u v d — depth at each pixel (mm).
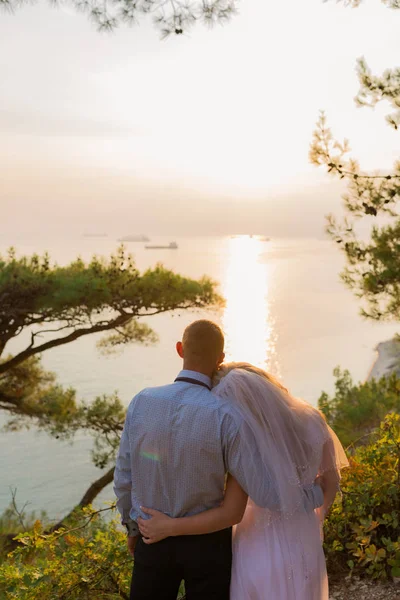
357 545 3227
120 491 2158
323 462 2180
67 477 33906
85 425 11445
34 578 3068
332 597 3100
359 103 5535
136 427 2100
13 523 6895
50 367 71750
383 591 3061
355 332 91500
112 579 3143
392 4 4703
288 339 84625
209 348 2148
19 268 9711
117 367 72812
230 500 2055
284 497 1991
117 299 10109
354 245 5992
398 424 3926
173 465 2035
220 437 2012
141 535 2146
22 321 9961
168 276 10430
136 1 4477
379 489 3436
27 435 43906
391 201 5664
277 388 2143
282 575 2055
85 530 3457
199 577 2064
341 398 10172
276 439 2037
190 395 2084
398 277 5816
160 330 99438
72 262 10461
